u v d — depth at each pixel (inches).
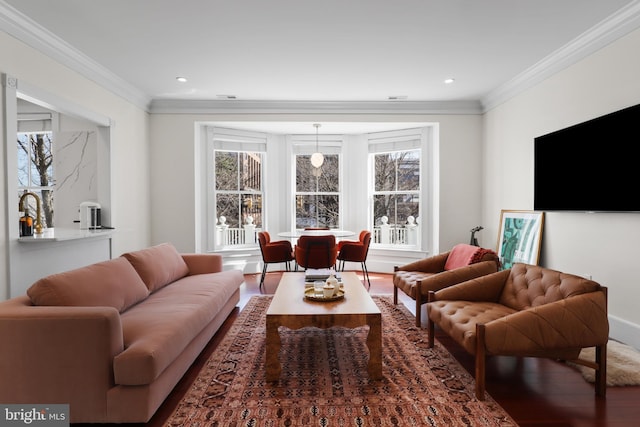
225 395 84.3
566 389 87.4
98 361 70.3
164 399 80.3
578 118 135.0
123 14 112.7
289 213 249.1
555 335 82.8
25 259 117.0
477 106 208.5
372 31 124.2
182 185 208.5
